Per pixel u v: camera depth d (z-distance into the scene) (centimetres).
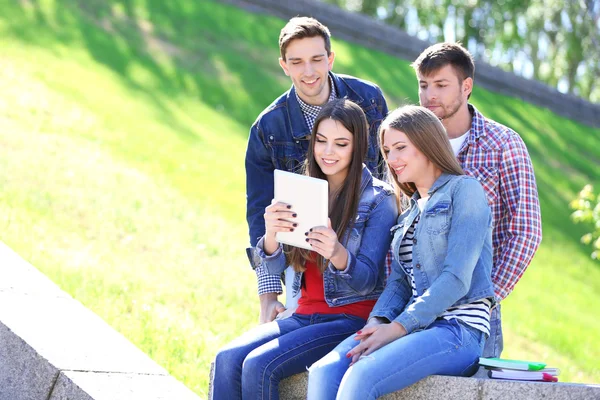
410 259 403
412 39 2761
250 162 520
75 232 896
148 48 1905
